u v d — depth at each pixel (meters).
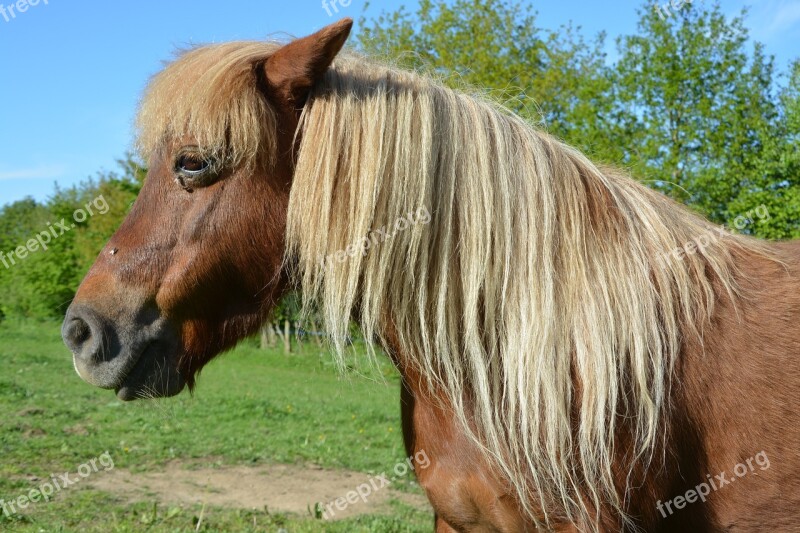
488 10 13.04
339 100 1.96
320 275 1.94
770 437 1.81
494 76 12.67
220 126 1.91
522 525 1.90
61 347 18.97
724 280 1.94
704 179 11.45
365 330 2.01
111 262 2.00
